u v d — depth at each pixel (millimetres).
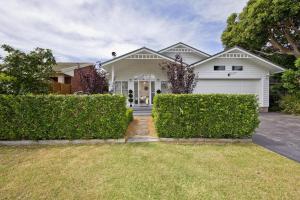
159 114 6461
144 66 16297
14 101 6062
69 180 3562
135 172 3910
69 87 19281
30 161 4547
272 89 16031
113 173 3863
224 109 6340
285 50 17234
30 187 3305
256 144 6086
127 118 7961
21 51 7844
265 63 14250
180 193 3119
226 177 3686
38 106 6125
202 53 17000
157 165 4270
